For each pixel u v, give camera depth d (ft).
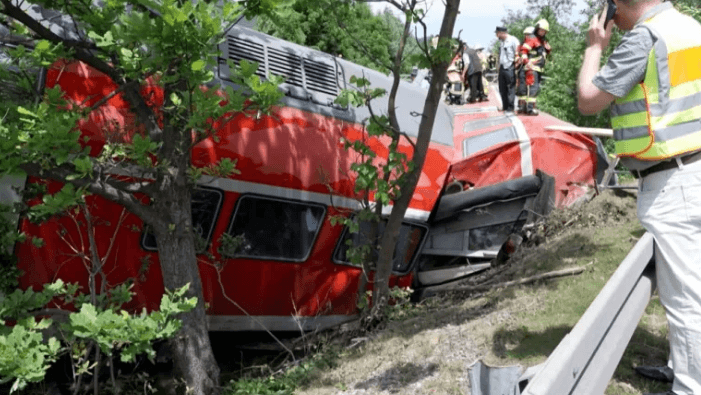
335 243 28.07
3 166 14.49
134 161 21.43
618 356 9.55
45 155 15.56
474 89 52.06
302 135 26.37
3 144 14.12
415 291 34.71
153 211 19.24
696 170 9.30
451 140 33.32
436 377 17.19
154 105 18.60
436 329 21.52
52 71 20.40
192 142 18.63
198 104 15.48
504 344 17.60
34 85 17.90
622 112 9.73
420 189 31.22
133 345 15.05
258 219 25.79
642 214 9.96
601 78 9.52
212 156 23.98
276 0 15.56
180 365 20.57
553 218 32.63
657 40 9.24
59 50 16.35
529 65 41.11
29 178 20.18
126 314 15.25
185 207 19.61
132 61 15.72
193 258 20.17
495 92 49.42
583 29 62.75
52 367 22.89
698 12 26.68
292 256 26.99
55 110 15.34
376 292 26.25
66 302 18.35
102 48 16.75
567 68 62.95
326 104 27.50
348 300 29.07
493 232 33.96
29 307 17.11
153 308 23.44
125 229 22.53
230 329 26.17
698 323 9.30
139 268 22.93
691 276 9.36
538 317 18.99
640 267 10.15
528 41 41.42
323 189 27.04
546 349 16.17
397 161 24.36
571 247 27.04
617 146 9.96
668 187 9.52
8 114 16.20
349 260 28.78
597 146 37.50
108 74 18.25
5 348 13.94
